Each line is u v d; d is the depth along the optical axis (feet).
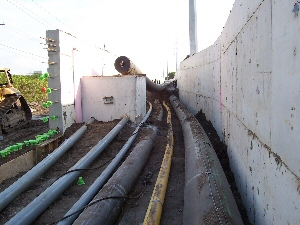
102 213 16.03
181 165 27.94
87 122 39.93
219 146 30.55
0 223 17.99
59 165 27.53
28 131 47.01
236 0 21.85
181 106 62.64
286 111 10.30
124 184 20.42
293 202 9.64
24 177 22.62
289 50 9.93
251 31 16.57
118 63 53.67
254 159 15.94
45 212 19.22
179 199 20.56
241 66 20.11
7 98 47.01
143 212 18.93
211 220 12.71
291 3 9.65
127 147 30.83
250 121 17.02
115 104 41.98
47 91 32.73
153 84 75.61
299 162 9.05
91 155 27.25
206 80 47.65
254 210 15.84
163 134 41.32
